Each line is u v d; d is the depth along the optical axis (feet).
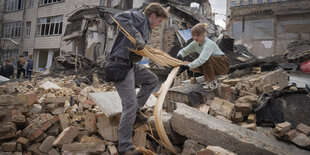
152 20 7.23
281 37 45.37
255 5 48.11
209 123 7.47
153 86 8.54
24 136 8.01
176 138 8.43
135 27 6.85
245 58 26.71
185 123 7.89
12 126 7.80
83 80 29.09
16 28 76.33
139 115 8.68
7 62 36.01
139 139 8.06
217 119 8.78
